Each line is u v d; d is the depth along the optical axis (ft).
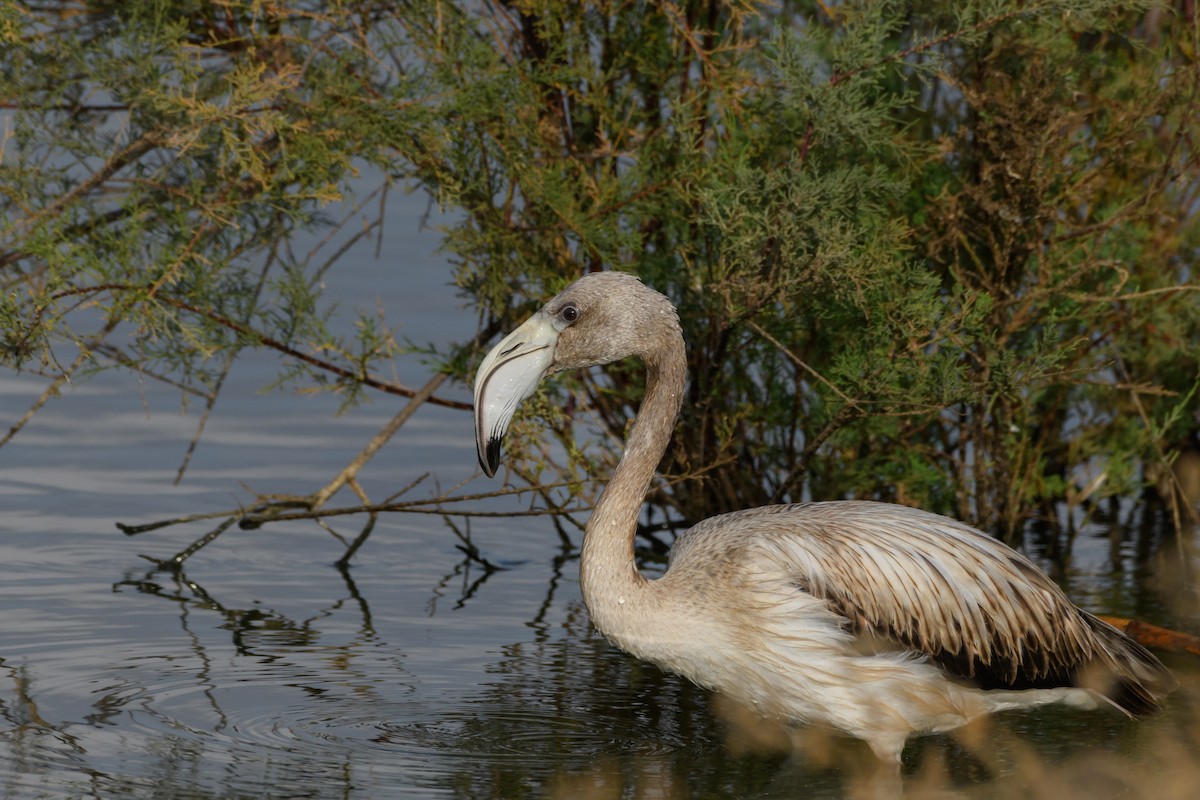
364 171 66.95
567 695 32.94
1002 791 28.12
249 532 44.39
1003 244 40.22
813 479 43.09
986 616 30.17
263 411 53.88
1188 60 43.04
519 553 43.83
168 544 42.73
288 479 47.67
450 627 37.27
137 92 37.29
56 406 53.21
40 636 35.47
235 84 36.96
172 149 39.58
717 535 30.04
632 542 29.43
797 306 38.65
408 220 77.00
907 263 39.06
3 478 46.88
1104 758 29.76
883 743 29.04
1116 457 45.19
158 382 55.93
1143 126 40.78
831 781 28.73
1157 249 44.42
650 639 29.01
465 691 32.99
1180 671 34.12
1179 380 46.34
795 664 28.58
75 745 29.07
